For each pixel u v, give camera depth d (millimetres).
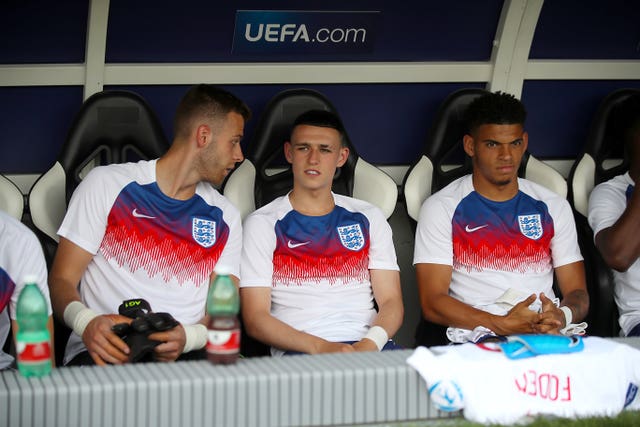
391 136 6168
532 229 5297
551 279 5363
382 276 5031
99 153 5172
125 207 4578
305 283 4945
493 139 5145
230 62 5707
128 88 5559
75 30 5363
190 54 5625
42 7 5250
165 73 5539
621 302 5434
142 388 2914
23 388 2854
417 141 6223
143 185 4637
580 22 6227
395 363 3197
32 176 5539
